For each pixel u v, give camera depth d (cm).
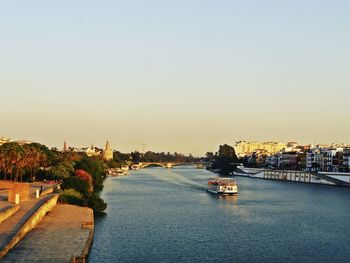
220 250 9369
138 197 19625
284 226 12419
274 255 9044
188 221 13025
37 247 8175
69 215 11931
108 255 8688
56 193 14788
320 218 14000
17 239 8306
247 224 12669
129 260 8388
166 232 11181
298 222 13162
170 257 8700
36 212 10431
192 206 16688
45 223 10588
